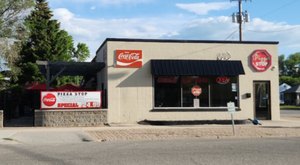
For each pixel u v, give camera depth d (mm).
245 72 27953
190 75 26719
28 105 41469
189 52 27297
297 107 67375
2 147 15570
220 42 27656
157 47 26953
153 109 26609
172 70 26484
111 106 26328
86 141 17547
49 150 14438
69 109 24656
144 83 26688
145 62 26828
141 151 13820
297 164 11086
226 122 26422
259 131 20906
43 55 49688
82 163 11469
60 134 19688
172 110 26766
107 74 26453
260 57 28172
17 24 37531
